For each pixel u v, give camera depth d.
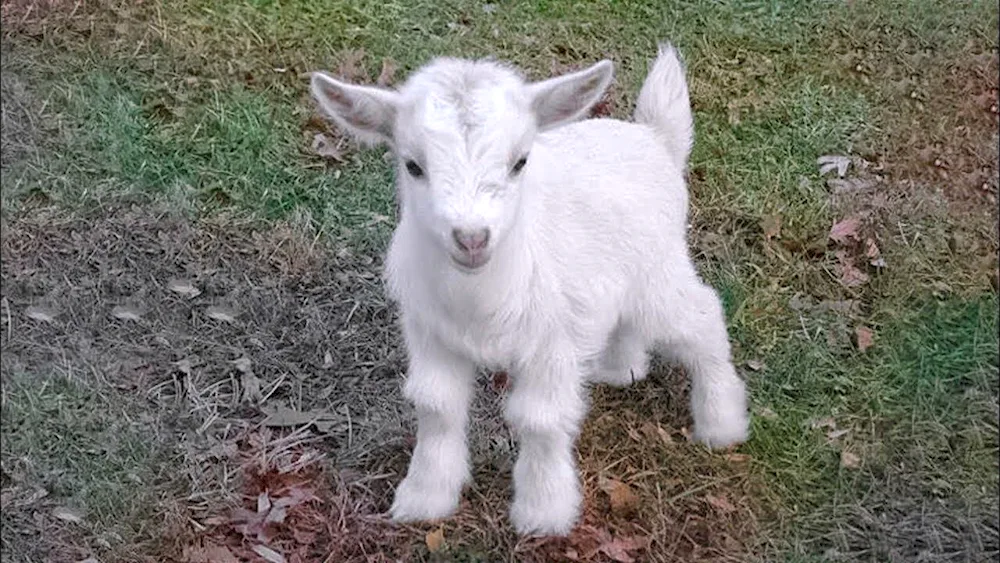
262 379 1.17
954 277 1.35
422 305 0.91
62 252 1.28
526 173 0.90
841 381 1.21
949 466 1.13
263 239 1.32
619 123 1.05
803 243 1.38
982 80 1.68
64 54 1.51
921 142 1.56
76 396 1.13
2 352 1.16
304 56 1.58
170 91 1.49
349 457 1.10
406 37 1.64
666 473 1.10
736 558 1.04
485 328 0.90
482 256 0.76
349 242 1.33
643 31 1.71
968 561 1.05
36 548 1.00
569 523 1.02
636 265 1.00
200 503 1.05
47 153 1.38
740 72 1.64
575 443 1.12
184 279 1.27
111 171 1.37
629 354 1.15
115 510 1.04
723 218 1.40
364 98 0.84
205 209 1.35
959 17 1.79
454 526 1.04
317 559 1.01
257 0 1.65
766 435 1.14
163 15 1.60
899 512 1.09
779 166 1.49
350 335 1.22
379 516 1.04
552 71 1.61
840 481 1.11
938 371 1.22
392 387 1.17
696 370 1.11
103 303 1.23
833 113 1.58
